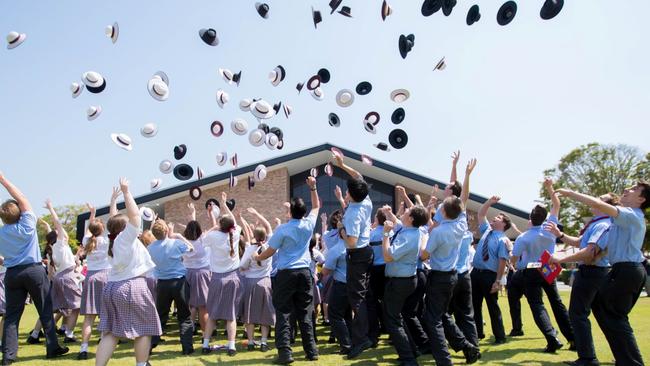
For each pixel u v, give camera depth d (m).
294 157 17.56
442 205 4.51
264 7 6.07
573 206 32.00
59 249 6.07
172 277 5.32
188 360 4.86
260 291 5.51
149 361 4.81
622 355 3.91
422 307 5.49
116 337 3.92
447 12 5.10
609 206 3.77
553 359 4.73
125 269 3.96
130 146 5.89
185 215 18.06
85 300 5.19
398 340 4.38
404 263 4.44
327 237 5.72
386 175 18.30
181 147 8.14
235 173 17.41
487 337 6.25
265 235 5.67
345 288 5.23
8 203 4.75
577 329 4.38
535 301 5.25
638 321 7.82
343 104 6.52
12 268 4.78
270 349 5.60
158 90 5.98
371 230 5.56
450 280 4.38
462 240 4.85
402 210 6.15
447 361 4.22
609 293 3.92
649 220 24.83
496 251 5.83
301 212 4.92
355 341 4.81
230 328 5.21
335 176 20.00
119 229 4.16
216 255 5.36
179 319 5.38
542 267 4.68
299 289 4.91
